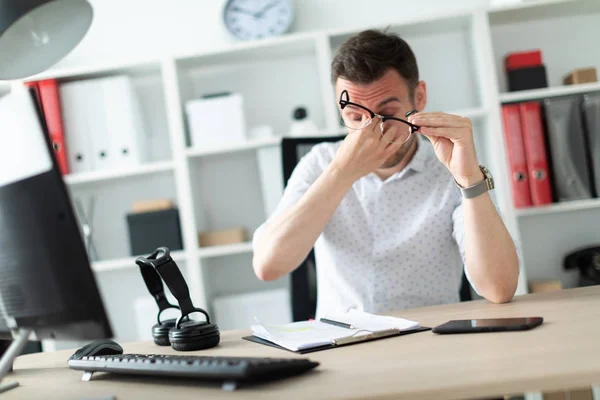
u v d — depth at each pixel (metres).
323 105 2.91
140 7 2.92
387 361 0.89
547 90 2.58
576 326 0.98
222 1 2.91
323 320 1.29
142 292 2.92
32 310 0.87
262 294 2.66
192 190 2.69
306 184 1.73
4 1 1.03
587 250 2.67
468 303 1.38
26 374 1.15
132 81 2.93
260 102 2.92
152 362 0.92
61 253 0.81
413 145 1.71
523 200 2.52
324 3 2.90
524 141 2.53
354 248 1.69
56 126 2.61
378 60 1.51
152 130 2.94
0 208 0.86
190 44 2.91
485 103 2.61
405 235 1.67
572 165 2.50
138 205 2.71
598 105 2.48
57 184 0.79
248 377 0.79
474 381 0.73
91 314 0.81
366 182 1.71
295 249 1.48
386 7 2.90
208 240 2.68
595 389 2.19
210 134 2.66
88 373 1.03
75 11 1.20
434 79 2.88
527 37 2.85
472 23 2.68
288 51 2.81
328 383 0.79
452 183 1.69
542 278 2.80
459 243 1.57
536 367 0.76
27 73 1.23
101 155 2.65
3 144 0.85
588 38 2.82
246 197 2.93
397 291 1.67
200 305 2.62
